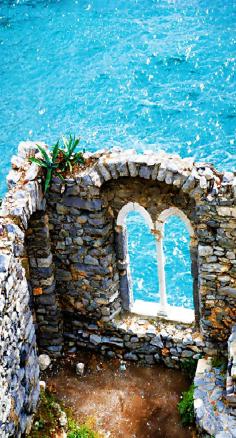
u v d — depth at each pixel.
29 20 42.12
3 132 34.06
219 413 17.61
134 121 33.62
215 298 18.22
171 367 19.73
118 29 40.44
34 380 17.78
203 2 41.75
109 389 19.41
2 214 17.11
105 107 34.78
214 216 17.00
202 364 18.97
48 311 19.66
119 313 19.95
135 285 25.16
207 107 33.91
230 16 40.41
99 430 18.44
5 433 15.63
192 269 18.42
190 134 32.50
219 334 18.80
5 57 39.41
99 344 20.09
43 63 38.56
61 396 19.30
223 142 31.94
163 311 19.58
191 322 19.47
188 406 18.33
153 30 40.00
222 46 38.00
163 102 34.53
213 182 16.86
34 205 17.62
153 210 17.83
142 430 18.41
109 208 18.20
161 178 16.98
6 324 15.69
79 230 18.38
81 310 19.81
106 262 18.70
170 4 42.00
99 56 38.50
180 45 38.38
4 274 15.62
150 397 19.12
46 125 34.25
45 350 20.33
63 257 19.02
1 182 31.44
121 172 17.25
